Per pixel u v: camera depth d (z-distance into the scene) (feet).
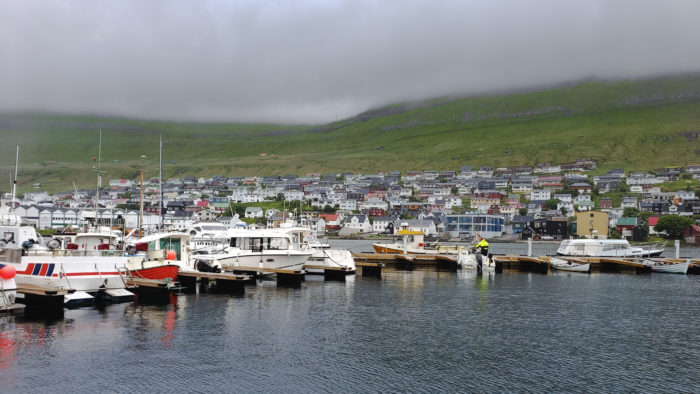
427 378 91.15
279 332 117.50
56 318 120.57
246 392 82.79
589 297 177.06
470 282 213.66
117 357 95.91
